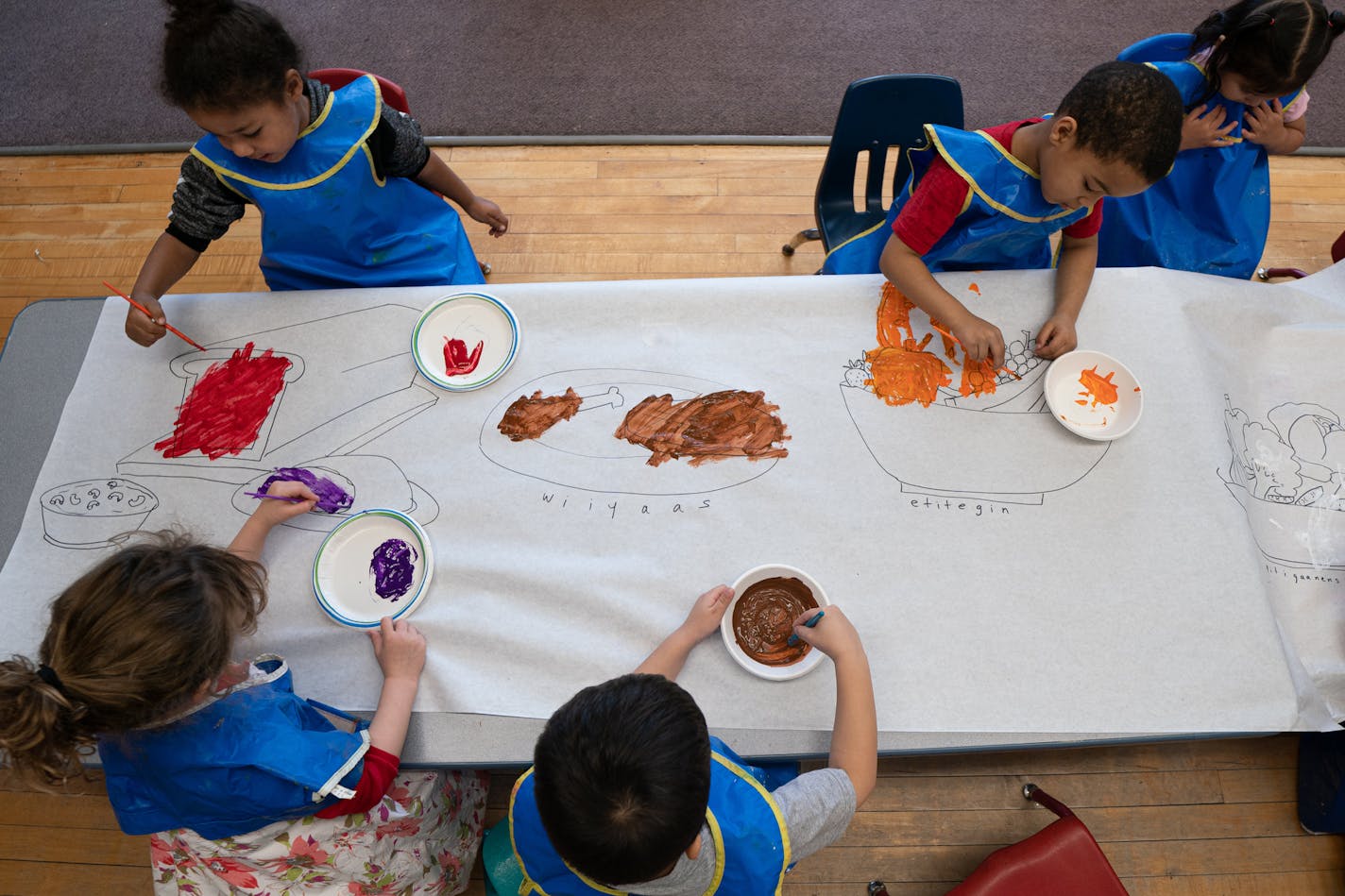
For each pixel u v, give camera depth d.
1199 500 1.31
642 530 1.31
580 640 1.25
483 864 1.71
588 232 2.47
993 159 1.34
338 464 1.37
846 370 1.41
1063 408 1.38
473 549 1.31
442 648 1.25
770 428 1.37
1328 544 1.35
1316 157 2.52
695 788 0.86
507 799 1.78
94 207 2.52
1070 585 1.26
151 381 1.44
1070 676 1.21
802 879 1.73
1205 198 1.77
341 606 1.28
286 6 2.84
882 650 1.23
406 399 1.41
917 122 1.77
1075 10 2.76
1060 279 1.45
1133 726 1.19
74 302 1.52
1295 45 1.45
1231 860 1.72
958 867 1.73
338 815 1.15
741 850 0.99
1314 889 1.70
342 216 1.54
